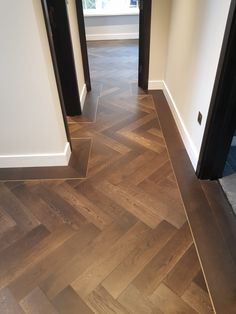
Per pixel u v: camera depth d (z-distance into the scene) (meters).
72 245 1.45
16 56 1.55
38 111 1.80
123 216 1.61
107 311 1.16
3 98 1.73
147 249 1.41
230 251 1.38
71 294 1.22
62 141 2.01
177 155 2.15
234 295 1.19
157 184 1.85
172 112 2.81
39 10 1.51
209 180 1.86
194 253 1.38
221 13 1.40
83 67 3.24
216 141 1.64
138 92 3.38
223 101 1.47
